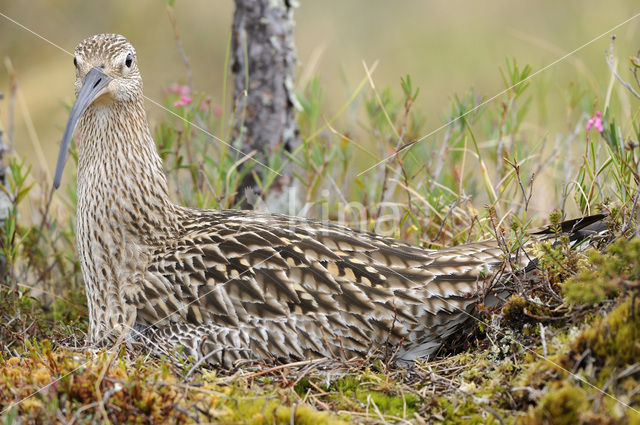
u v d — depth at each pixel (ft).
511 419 25.17
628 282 24.58
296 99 43.14
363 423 25.99
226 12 82.89
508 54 79.15
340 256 30.81
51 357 27.20
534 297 29.30
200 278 30.96
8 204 38.78
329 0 91.50
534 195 41.73
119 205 32.30
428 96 74.59
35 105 65.31
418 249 31.91
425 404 26.63
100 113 32.35
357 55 81.92
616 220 29.58
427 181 39.78
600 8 78.74
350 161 44.68
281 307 30.01
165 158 39.65
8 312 34.45
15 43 69.97
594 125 33.45
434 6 91.09
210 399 25.41
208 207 39.29
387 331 29.91
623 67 55.36
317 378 28.55
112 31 75.66
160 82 67.36
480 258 31.07
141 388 25.20
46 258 38.86
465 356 29.12
